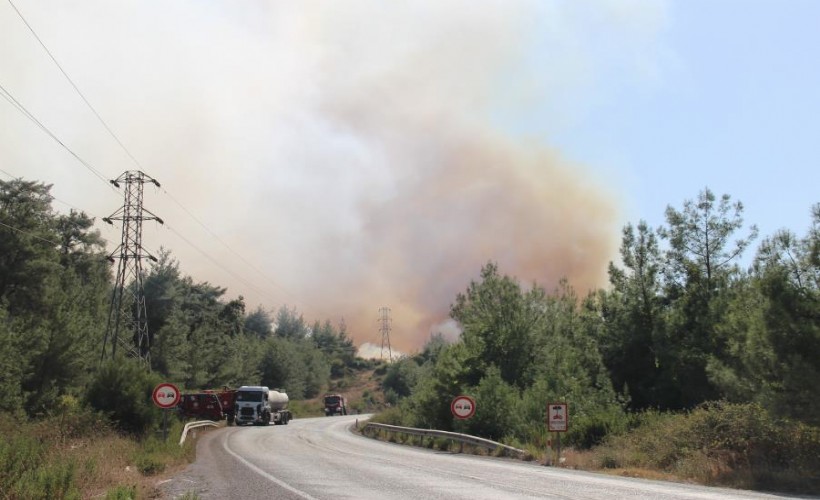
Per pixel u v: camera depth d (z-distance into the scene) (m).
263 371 113.31
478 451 27.02
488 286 39.31
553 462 21.27
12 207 53.03
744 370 17.94
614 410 28.22
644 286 33.56
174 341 73.56
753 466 16.16
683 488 14.08
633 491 13.32
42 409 35.22
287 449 26.77
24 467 11.27
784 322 15.57
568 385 30.50
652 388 32.41
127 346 61.03
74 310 47.09
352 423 63.22
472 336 38.00
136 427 26.39
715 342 29.61
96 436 22.11
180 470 17.66
